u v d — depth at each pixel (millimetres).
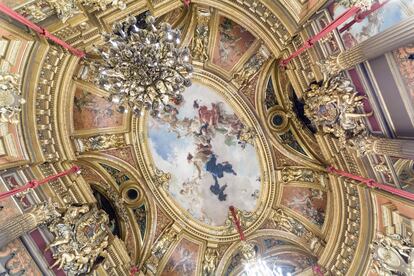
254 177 18469
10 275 10664
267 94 17000
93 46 12766
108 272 14500
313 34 12070
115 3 12148
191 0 13688
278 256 17906
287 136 17219
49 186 12820
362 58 10078
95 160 17016
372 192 12672
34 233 11953
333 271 14227
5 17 9930
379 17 9664
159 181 18641
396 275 11461
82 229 13492
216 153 18625
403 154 9938
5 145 11133
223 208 19125
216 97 17547
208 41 16125
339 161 14117
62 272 12492
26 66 11289
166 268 17828
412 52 9070
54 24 11406
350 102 11609
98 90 15328
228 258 18234
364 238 12922
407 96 9602
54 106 12922
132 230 17781
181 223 18891
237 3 13367
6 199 11031
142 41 10250
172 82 10656
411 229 10844
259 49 15781
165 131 18156
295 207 17656
